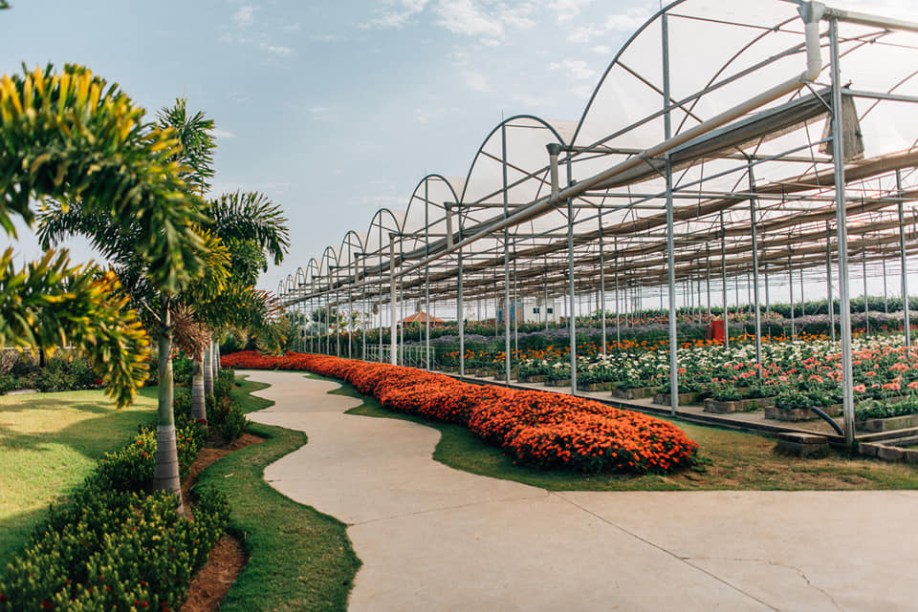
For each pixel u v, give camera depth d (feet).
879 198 44.88
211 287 19.06
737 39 30.45
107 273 14.67
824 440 23.45
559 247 65.41
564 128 43.19
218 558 16.63
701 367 45.39
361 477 24.66
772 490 19.62
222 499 19.51
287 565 15.40
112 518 16.02
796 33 28.96
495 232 54.44
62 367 48.65
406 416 42.16
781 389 33.65
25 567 12.37
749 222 60.70
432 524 18.08
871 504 17.65
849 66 31.42
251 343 131.03
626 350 69.92
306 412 46.73
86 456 25.90
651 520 17.34
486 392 37.01
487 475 23.85
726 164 43.75
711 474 21.91
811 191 47.70
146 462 22.39
